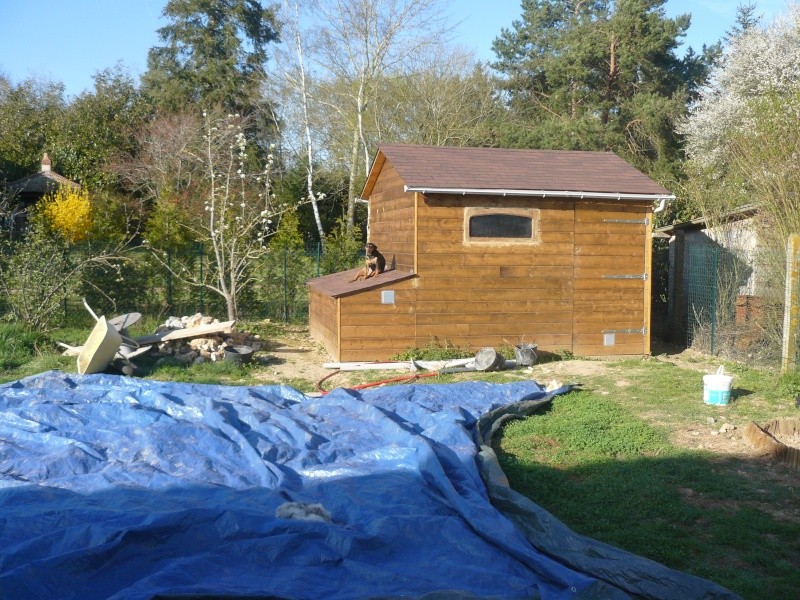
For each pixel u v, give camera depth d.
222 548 5.18
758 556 5.75
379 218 17.11
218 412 8.76
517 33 48.31
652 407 10.55
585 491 7.19
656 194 14.88
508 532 5.50
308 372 13.84
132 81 43.28
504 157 16.20
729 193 16.94
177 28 44.53
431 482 6.79
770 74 28.75
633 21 36.97
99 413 9.18
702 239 16.62
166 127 36.34
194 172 34.72
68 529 5.39
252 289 20.55
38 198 35.03
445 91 37.03
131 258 18.88
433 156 15.77
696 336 16.05
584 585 4.77
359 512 6.06
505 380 12.84
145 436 7.94
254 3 45.31
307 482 7.05
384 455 7.54
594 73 39.25
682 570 5.57
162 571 4.88
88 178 37.34
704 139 30.58
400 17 32.97
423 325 14.48
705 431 9.28
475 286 14.59
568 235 14.94
